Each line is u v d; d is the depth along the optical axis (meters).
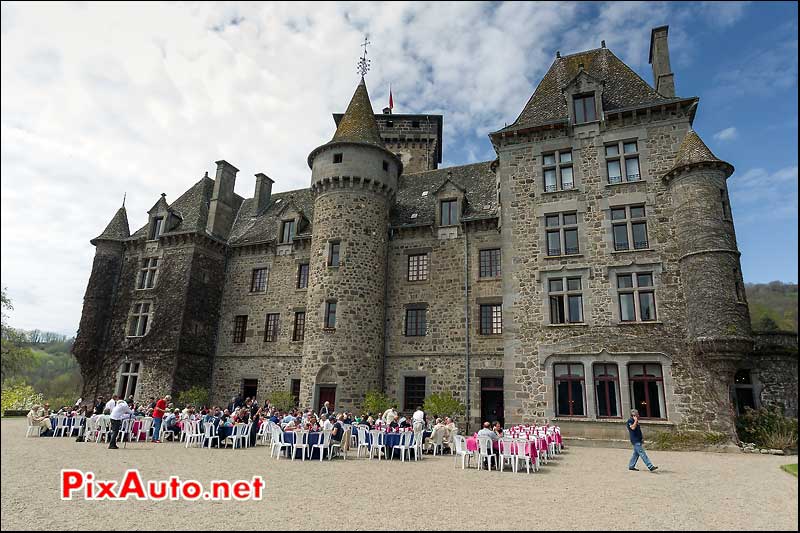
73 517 7.75
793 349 19.64
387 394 23.84
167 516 7.86
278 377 26.67
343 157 25.58
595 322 19.77
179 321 26.80
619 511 8.27
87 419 18.97
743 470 12.79
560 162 22.14
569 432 18.98
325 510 8.24
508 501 8.98
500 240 23.75
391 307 25.03
